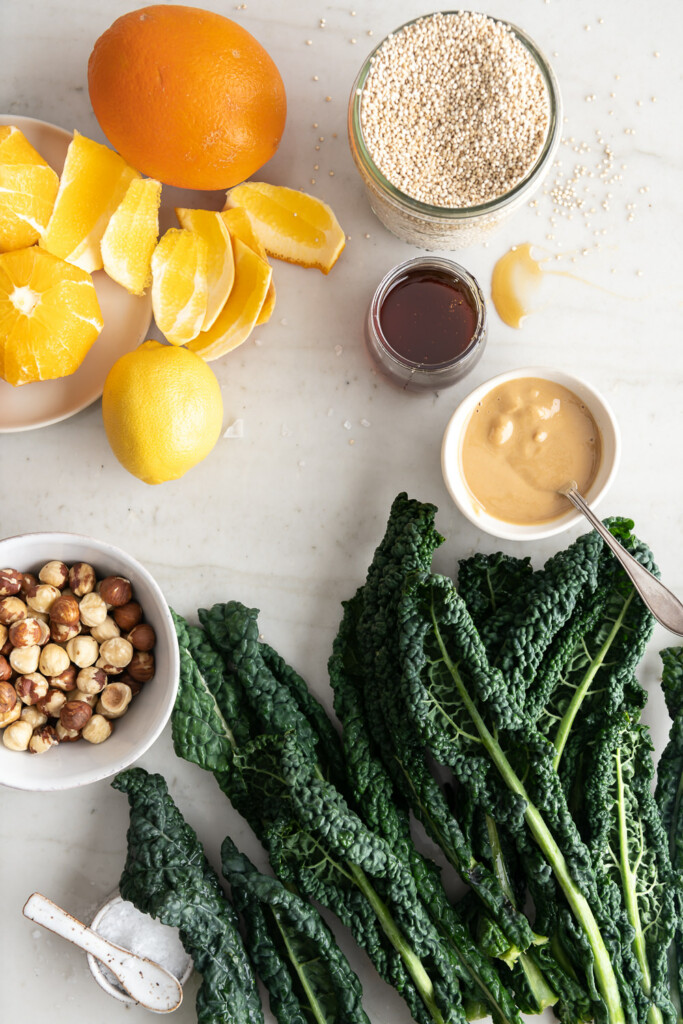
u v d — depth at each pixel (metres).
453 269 0.71
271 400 0.76
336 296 0.76
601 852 0.70
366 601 0.71
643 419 0.77
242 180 0.72
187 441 0.69
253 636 0.72
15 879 0.74
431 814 0.70
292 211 0.74
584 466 0.72
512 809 0.69
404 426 0.76
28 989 0.73
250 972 0.70
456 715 0.70
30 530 0.75
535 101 0.69
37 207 0.71
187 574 0.75
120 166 0.72
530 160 0.69
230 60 0.68
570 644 0.71
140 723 0.70
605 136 0.77
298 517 0.75
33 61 0.76
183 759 0.73
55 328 0.70
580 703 0.72
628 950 0.70
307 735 0.71
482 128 0.69
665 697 0.74
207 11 0.71
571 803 0.72
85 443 0.75
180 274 0.73
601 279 0.77
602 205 0.77
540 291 0.76
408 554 0.69
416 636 0.69
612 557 0.72
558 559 0.72
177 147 0.68
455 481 0.71
